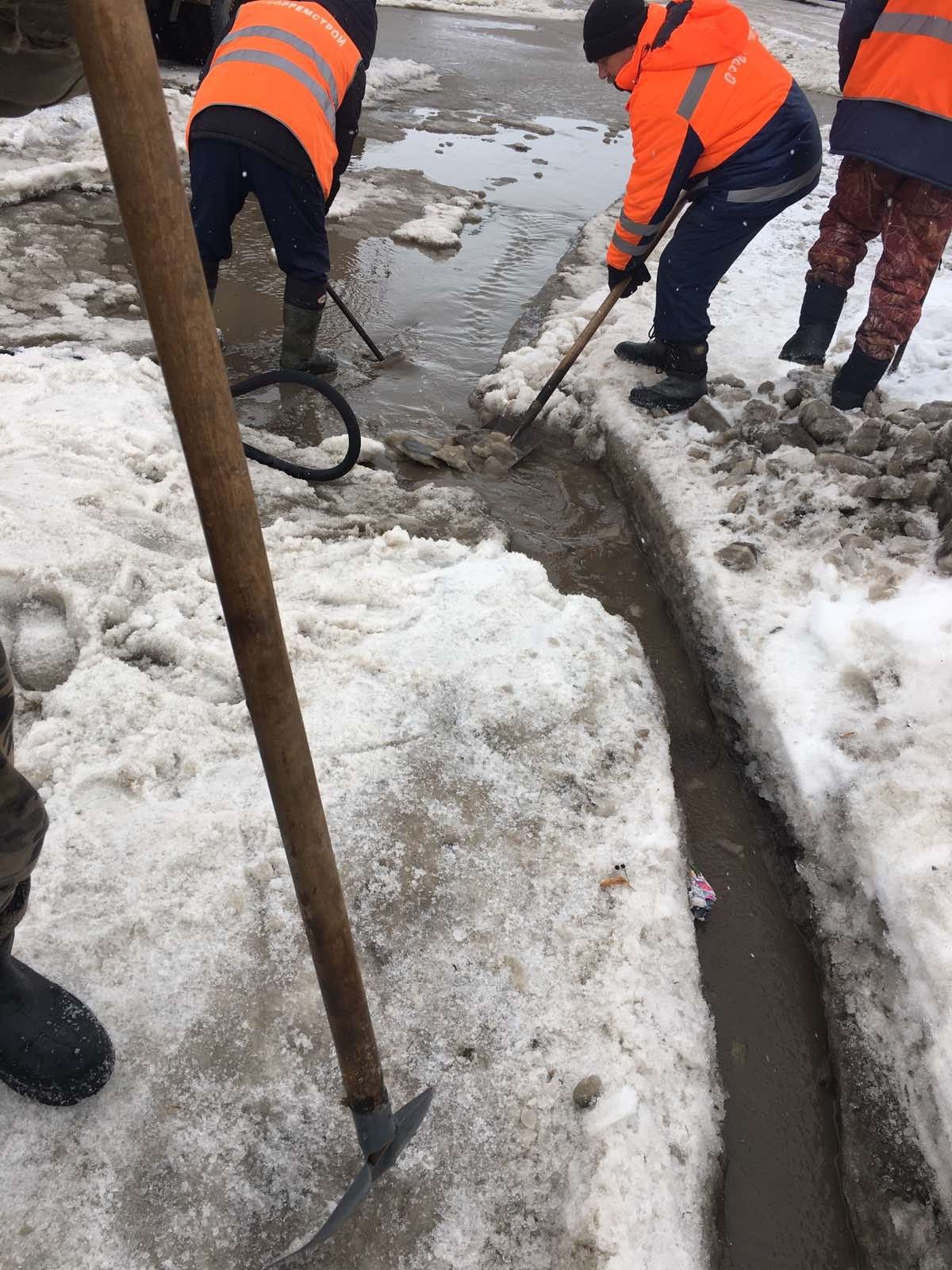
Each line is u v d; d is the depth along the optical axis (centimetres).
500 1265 146
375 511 320
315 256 369
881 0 307
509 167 753
